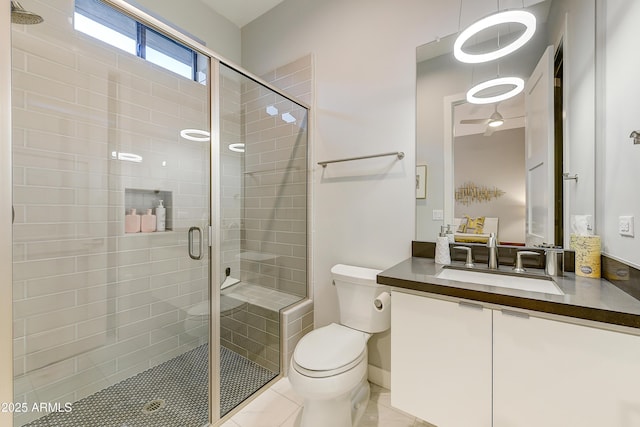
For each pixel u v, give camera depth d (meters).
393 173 1.72
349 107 1.89
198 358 1.80
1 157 0.95
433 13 1.58
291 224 2.12
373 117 1.79
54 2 1.44
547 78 1.32
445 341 1.03
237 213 2.11
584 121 1.19
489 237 1.36
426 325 1.08
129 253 1.76
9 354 0.95
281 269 2.15
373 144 1.79
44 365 1.44
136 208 1.80
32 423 1.39
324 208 2.00
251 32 2.50
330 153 1.98
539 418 0.86
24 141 1.36
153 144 1.86
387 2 1.73
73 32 1.52
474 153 1.50
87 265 1.60
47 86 1.43
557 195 1.31
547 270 1.21
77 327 1.56
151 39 1.87
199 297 1.87
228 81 1.92
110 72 1.67
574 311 0.80
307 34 2.11
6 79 0.96
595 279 1.11
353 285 1.65
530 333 0.88
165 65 1.92
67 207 1.52
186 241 1.99
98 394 1.61
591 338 0.79
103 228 1.66
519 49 1.37
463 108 1.52
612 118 1.03
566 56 1.27
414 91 1.64
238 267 2.08
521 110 1.38
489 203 1.46
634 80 0.90
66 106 1.50
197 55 1.85
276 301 2.09
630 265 0.91
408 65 1.66
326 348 1.39
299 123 2.08
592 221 1.16
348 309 1.67
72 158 1.53
